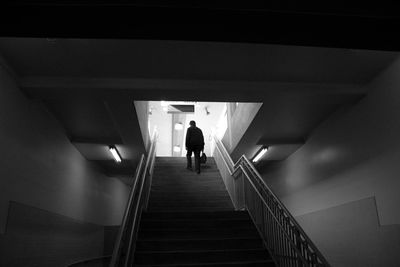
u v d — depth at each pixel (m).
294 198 7.64
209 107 11.84
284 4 2.52
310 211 6.80
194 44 3.55
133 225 4.49
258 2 2.50
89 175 7.57
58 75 4.09
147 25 2.65
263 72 4.19
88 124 5.71
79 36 2.79
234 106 8.35
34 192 4.55
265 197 5.55
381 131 4.47
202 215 6.41
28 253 4.29
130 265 4.62
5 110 3.73
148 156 7.55
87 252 7.22
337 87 4.64
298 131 6.66
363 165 4.92
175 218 6.34
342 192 5.53
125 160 8.00
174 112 11.14
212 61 3.89
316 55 3.86
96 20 2.59
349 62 4.08
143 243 5.27
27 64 3.84
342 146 5.51
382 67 4.29
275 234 4.95
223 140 10.07
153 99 4.57
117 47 3.56
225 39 2.85
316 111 5.65
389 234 4.35
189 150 9.38
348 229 5.32
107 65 3.90
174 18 2.58
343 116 5.43
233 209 7.59
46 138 5.01
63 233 5.71
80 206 6.87
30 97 4.31
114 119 5.38
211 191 8.26
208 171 9.63
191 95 4.48
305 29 2.74
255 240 5.46
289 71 4.20
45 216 4.91
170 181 8.88
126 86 4.18
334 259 5.75
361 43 2.97
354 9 2.57
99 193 8.44
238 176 7.37
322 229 6.21
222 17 2.57
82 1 2.42
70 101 4.79
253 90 4.40
